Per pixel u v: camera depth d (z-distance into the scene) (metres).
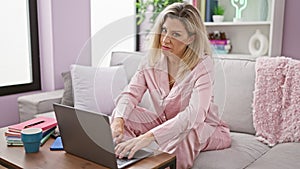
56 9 2.56
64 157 1.20
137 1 3.29
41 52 2.69
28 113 2.18
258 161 1.50
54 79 2.64
